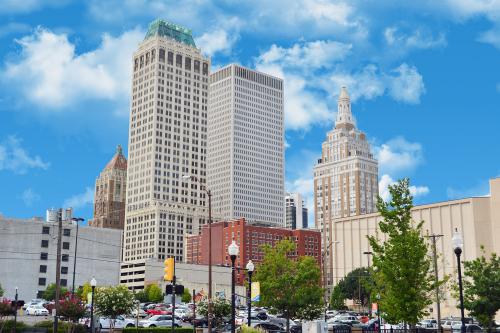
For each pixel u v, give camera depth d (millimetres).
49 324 60969
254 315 87438
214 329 70125
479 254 134500
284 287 66625
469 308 56500
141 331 65562
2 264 174875
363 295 150625
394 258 44125
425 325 89000
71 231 188250
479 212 136750
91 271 189375
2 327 57938
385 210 45188
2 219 178000
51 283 171250
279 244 69938
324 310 75562
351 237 168125
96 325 66375
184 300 179875
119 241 198750
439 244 144000
